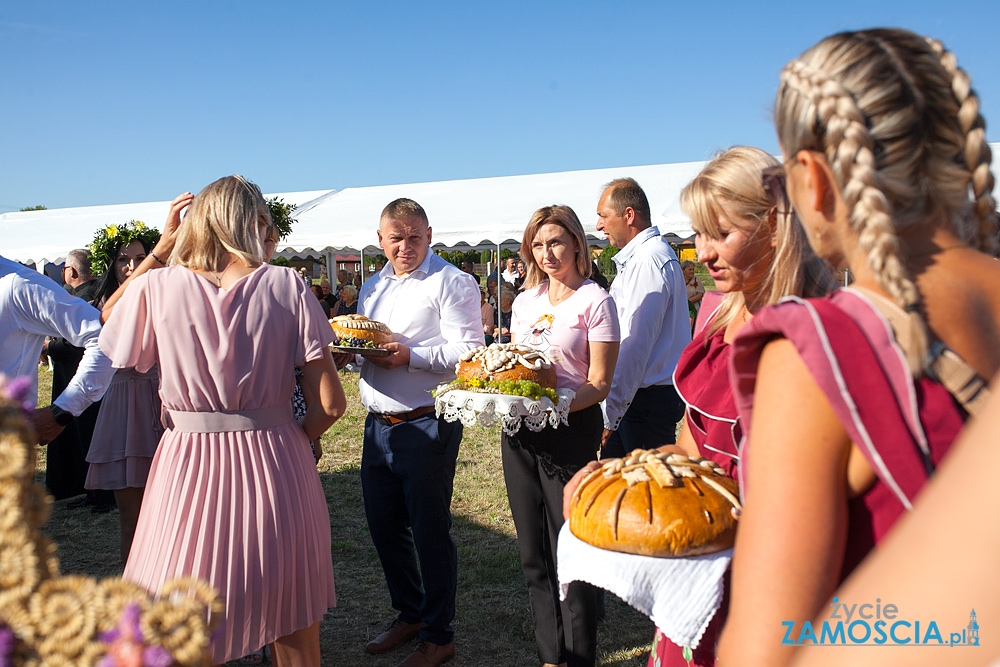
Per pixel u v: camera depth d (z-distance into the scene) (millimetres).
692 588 1281
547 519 2906
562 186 13789
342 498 5387
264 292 2139
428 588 3145
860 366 776
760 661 732
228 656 2014
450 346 3100
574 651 2676
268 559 2076
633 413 3529
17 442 979
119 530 4844
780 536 766
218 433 2102
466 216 12445
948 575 416
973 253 860
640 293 3301
